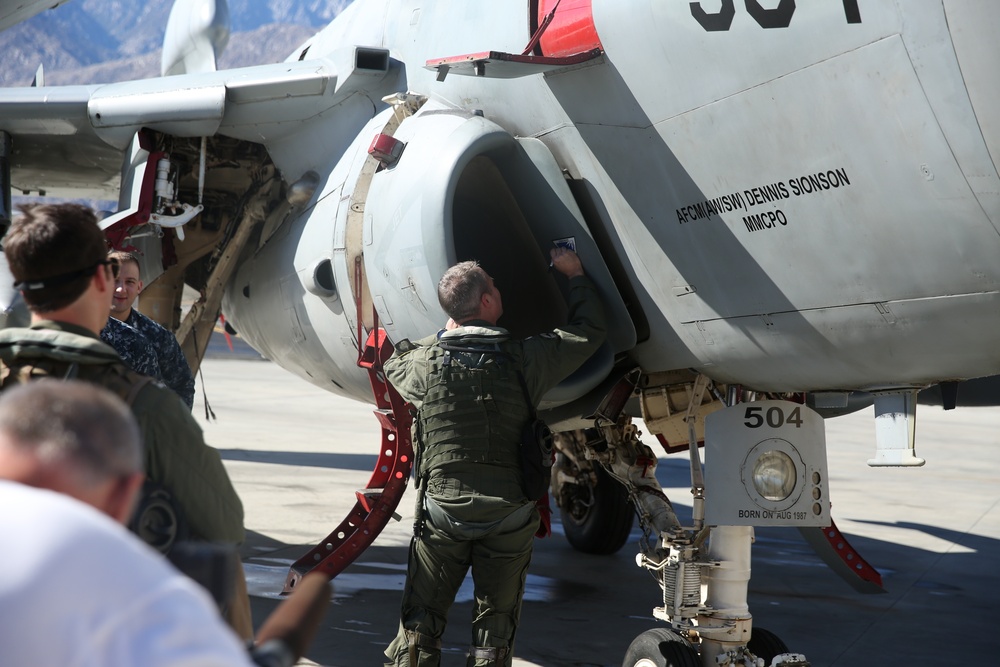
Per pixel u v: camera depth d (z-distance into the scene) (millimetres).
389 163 5836
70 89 7590
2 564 1374
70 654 1350
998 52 3533
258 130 7207
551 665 6430
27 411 1621
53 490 1612
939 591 8812
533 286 6031
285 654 1691
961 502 13625
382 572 9000
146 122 6988
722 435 5258
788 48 4113
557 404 5605
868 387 4824
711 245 4773
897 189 3922
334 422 21984
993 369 4270
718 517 5172
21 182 10305
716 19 4352
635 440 6137
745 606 5211
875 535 11273
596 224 5418
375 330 6191
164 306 8383
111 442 1650
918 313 4121
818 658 6789
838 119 4020
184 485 2838
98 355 2756
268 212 7941
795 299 4508
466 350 4789
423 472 4871
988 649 7066
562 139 5379
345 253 6297
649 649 5109
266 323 8117
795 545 10906
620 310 5285
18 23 11430
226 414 22562
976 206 3730
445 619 4988
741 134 4414
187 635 1382
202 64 11039
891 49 3779
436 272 5297
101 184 10398
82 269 2803
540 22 5312
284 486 13125
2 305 5500
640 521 5820
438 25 6277
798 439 5223
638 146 4953
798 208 4297
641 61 4734
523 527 4844
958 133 3676
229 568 2297
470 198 6020
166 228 7844
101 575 1392
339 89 6801
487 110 5820
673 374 5785
